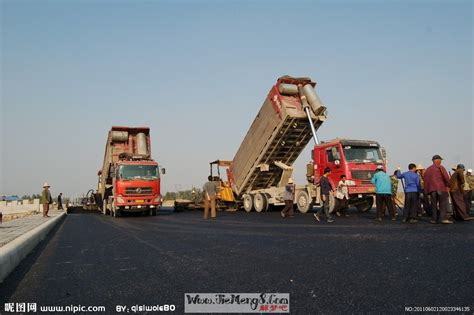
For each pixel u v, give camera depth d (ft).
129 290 15.75
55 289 16.52
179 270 19.04
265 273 17.58
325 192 44.04
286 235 31.27
